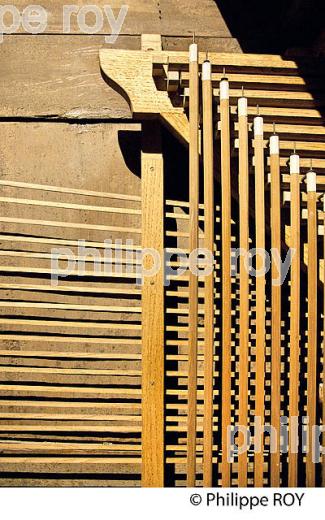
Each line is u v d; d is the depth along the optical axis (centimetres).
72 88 256
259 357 208
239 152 206
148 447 225
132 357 240
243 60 221
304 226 226
